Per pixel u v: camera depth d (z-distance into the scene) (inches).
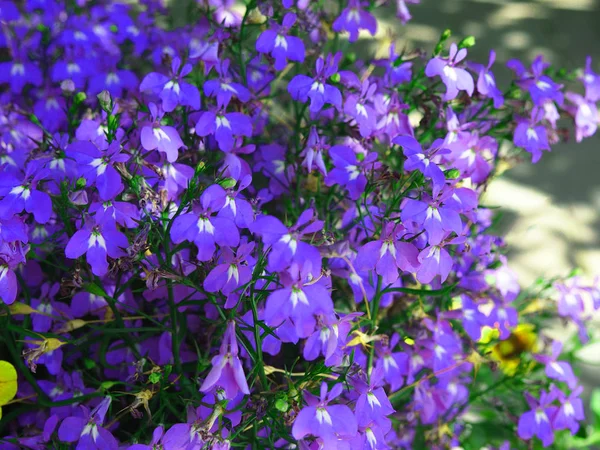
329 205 12.8
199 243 10.3
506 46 37.7
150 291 11.6
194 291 11.1
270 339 11.0
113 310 11.2
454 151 12.2
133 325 12.0
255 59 14.2
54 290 11.8
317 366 10.7
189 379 11.6
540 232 28.5
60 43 14.6
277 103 15.1
